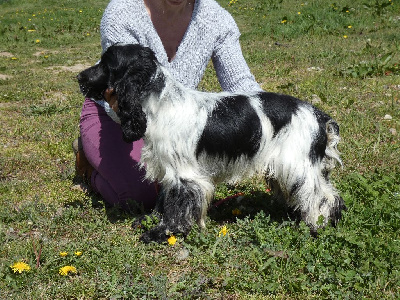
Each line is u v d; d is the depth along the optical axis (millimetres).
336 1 7148
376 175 2252
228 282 1701
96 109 2184
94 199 2207
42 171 2494
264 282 1706
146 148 1904
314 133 1866
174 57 2125
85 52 5793
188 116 1864
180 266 1810
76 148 2322
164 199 1927
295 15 6621
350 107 3057
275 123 1873
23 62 5250
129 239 1936
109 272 1776
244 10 7707
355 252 1797
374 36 5305
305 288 1670
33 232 2004
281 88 3512
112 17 2035
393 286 1678
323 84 3535
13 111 3334
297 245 1845
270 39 5746
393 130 2746
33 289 1716
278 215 2076
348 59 4312
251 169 1912
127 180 2090
